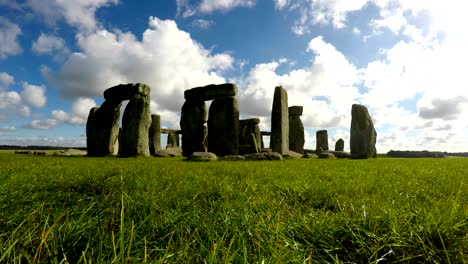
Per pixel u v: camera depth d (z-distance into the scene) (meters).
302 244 1.61
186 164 8.43
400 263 1.41
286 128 22.78
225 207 2.19
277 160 13.40
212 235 1.57
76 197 2.57
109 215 1.94
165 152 21.78
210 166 7.43
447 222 1.61
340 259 1.52
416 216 1.80
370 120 18.67
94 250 1.33
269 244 1.46
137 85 18.02
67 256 1.33
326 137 33.91
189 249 1.43
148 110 18.11
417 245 1.47
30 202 2.32
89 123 19.89
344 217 1.94
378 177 4.92
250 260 1.33
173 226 1.69
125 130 17.61
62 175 4.04
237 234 1.59
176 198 2.61
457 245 1.48
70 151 23.39
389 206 2.32
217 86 22.05
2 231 1.58
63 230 1.51
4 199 2.18
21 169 5.32
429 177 5.08
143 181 3.35
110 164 7.76
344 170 6.54
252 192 3.09
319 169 6.75
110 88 19.91
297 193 3.10
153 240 1.57
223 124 21.45
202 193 2.91
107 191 2.83
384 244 1.45
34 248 1.36
